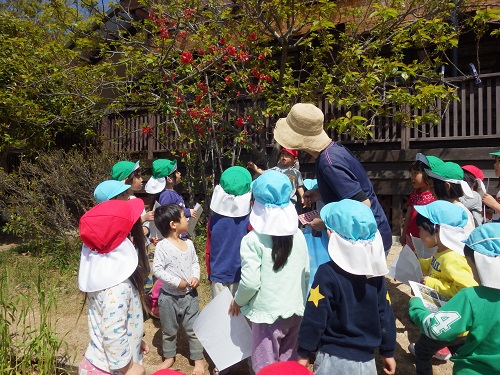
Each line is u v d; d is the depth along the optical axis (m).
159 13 6.52
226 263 3.33
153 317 4.54
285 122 3.15
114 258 2.37
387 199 7.62
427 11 6.22
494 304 2.08
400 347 3.71
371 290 2.30
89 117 8.25
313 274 3.26
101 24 7.35
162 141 7.95
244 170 3.47
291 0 5.97
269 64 7.16
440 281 2.78
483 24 6.33
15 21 8.41
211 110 6.41
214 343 2.99
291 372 1.60
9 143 8.38
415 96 5.56
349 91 5.89
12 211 7.09
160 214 3.44
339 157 2.93
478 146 6.84
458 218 2.80
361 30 7.37
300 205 5.69
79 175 7.29
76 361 3.61
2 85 8.12
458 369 2.17
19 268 6.24
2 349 3.14
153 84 7.49
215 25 6.87
